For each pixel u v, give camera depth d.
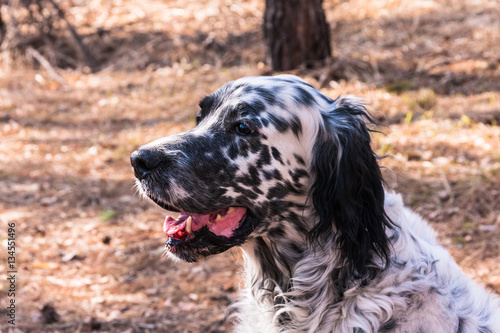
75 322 4.62
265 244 3.17
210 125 3.05
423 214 5.67
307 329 3.03
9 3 11.28
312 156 2.98
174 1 12.66
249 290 3.33
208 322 4.59
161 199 2.98
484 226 5.40
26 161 7.82
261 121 2.95
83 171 7.46
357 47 9.86
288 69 9.11
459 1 10.83
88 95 9.93
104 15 12.39
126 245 5.84
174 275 5.30
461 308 2.98
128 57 11.05
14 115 9.30
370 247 2.87
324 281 2.98
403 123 7.35
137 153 2.98
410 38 9.79
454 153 6.61
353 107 3.05
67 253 5.75
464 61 8.72
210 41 10.85
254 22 11.45
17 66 11.20
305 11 8.91
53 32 11.59
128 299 4.98
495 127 6.98
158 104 9.21
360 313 2.88
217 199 2.98
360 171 2.89
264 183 2.99
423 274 2.93
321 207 2.95
